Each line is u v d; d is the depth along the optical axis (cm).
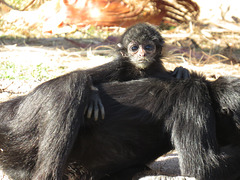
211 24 2322
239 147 788
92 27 2339
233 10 2373
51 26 2256
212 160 734
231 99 767
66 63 1600
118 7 2355
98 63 1522
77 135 772
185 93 791
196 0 2475
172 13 2525
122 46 1022
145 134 802
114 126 788
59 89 761
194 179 708
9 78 1354
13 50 1764
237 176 766
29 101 784
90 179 826
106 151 801
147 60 983
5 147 780
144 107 794
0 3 2523
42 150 728
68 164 801
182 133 758
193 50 1967
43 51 1758
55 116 736
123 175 837
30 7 2631
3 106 829
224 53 1969
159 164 965
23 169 779
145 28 1042
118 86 829
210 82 826
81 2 2319
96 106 772
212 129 759
